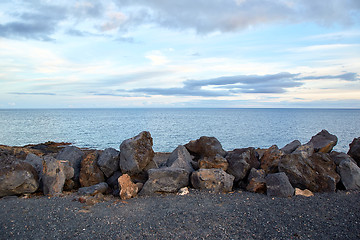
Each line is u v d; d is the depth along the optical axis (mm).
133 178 10188
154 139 42031
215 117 134750
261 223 6402
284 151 11352
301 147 10258
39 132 52281
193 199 8273
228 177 9492
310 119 111938
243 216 6820
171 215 6871
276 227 6184
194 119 113312
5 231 5910
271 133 52344
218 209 7336
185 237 5676
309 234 5859
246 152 10727
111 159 10445
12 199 8320
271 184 8828
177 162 10531
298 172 9320
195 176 9422
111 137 43844
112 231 5938
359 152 11086
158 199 8383
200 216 6801
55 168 9234
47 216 6730
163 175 9242
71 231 5941
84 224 6293
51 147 25641
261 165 10633
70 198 8391
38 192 9406
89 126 69438
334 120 103562
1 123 79875
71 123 82375
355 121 96625
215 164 10180
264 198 8359
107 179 10469
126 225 6258
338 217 6762
